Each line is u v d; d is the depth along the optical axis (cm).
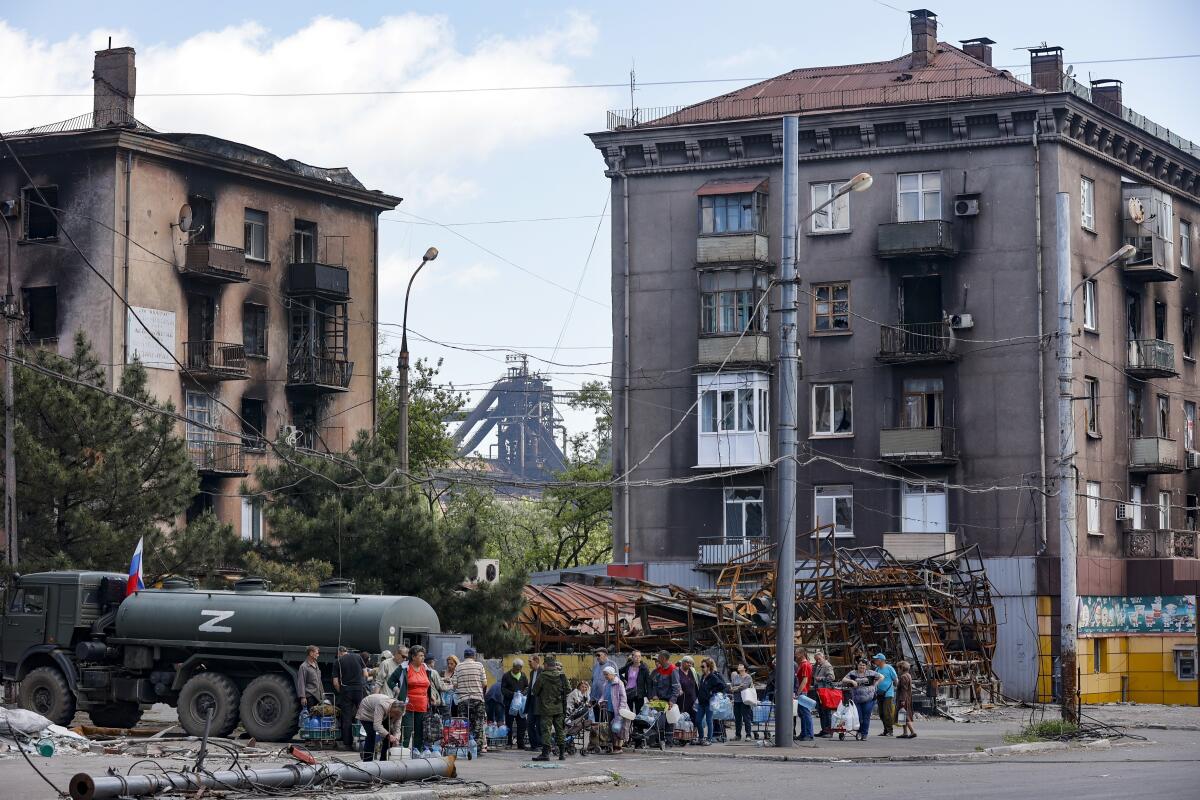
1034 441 5328
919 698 4328
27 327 5353
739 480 5653
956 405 5447
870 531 5506
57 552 3653
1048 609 5241
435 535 3738
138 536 3725
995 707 4634
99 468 3722
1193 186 6322
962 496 5406
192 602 2950
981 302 5425
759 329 5619
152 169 5403
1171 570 5509
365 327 6253
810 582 4462
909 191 5531
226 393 5628
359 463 3869
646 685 3100
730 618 4169
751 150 5697
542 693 2678
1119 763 2775
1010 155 5412
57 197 5356
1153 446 5741
